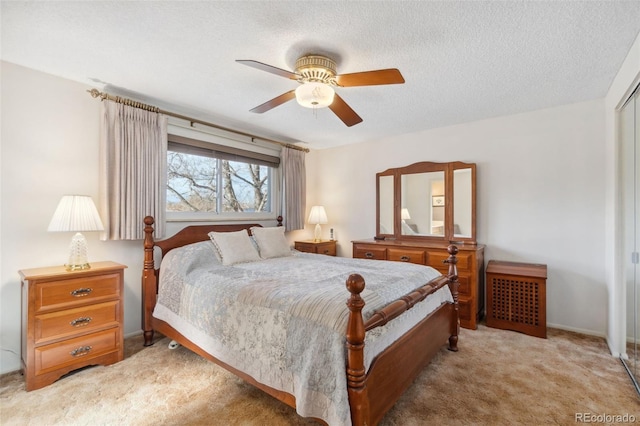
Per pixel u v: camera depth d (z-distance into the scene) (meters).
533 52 2.04
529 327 2.96
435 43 1.93
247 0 1.55
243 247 3.00
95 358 2.28
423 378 2.16
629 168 2.42
